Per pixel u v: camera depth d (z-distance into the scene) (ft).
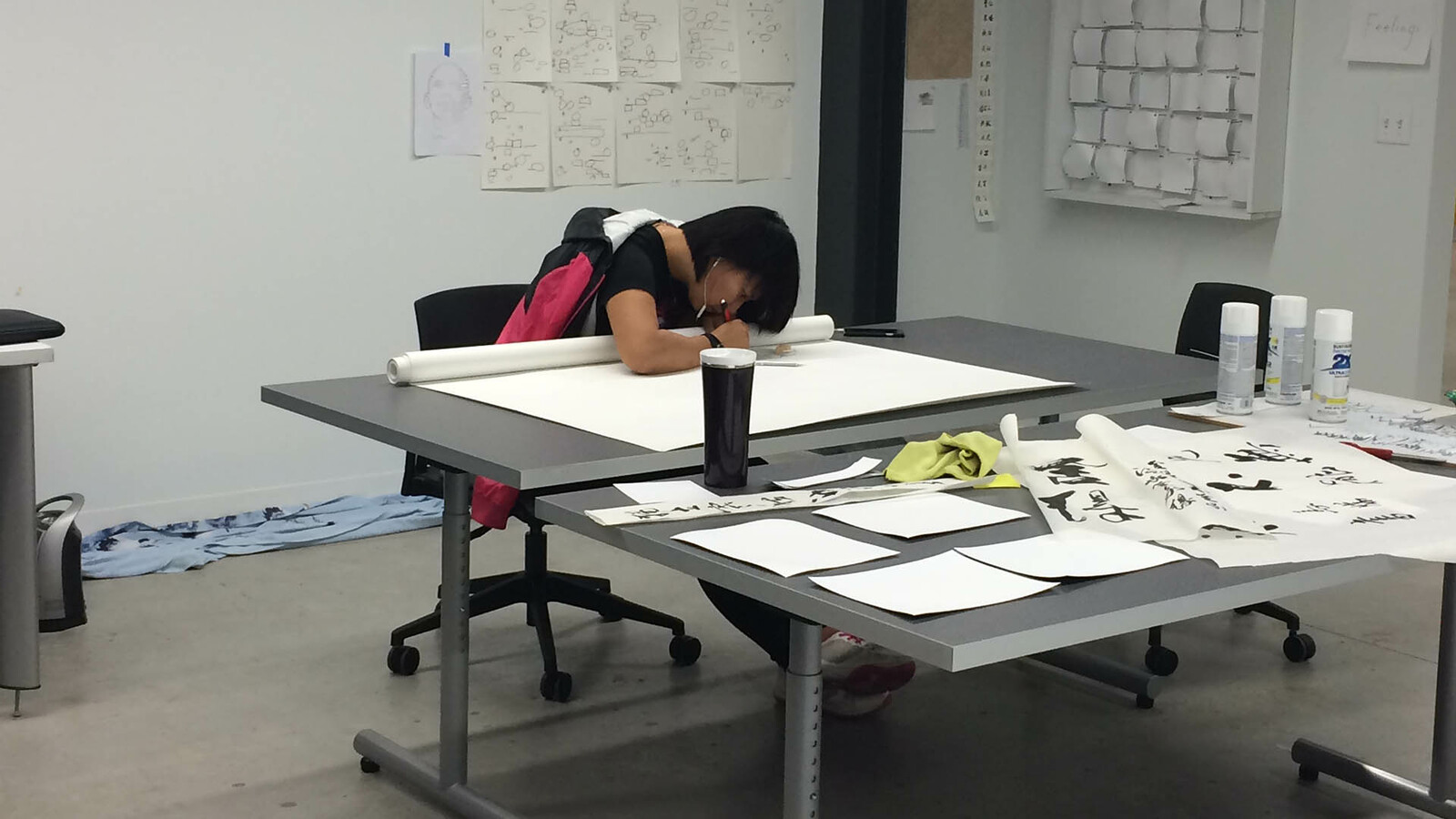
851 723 10.02
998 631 4.79
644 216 9.45
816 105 18.43
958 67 19.54
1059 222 19.34
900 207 19.30
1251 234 16.85
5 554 9.75
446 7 15.17
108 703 10.13
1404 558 5.68
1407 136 15.06
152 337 13.97
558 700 10.34
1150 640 10.89
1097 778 9.19
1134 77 17.66
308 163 14.61
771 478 7.01
